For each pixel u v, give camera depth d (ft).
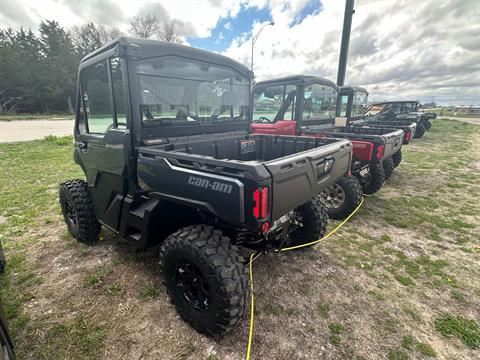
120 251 10.19
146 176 7.09
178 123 8.32
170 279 6.93
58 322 7.00
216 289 5.88
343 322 7.07
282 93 18.33
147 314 7.27
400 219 13.35
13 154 30.50
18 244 10.75
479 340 6.59
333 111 22.33
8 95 136.05
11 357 5.08
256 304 7.65
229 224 6.84
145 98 7.35
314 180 7.17
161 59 7.47
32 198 16.17
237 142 10.41
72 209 10.75
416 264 9.68
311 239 9.94
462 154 29.45
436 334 6.75
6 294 7.97
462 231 12.12
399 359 6.07
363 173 14.83
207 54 8.54
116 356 6.10
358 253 10.37
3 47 128.36
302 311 7.43
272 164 5.60
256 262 9.66
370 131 19.01
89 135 9.03
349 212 12.85
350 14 27.89
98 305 7.57
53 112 145.59
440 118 87.81
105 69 7.55
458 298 7.99
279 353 6.18
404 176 21.07
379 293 8.17
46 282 8.51
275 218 5.82
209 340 6.50
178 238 6.40
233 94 10.11
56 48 143.74
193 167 6.19
